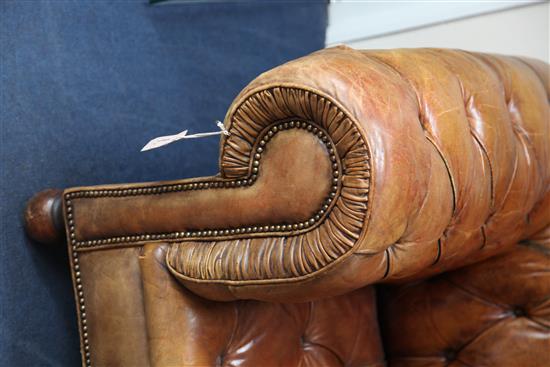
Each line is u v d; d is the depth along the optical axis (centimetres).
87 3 154
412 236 95
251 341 114
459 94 114
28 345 136
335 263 88
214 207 101
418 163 91
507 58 143
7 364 132
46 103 143
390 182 86
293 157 92
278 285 95
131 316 112
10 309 133
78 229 118
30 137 140
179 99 178
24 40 140
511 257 142
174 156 176
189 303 107
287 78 90
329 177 89
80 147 150
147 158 168
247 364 112
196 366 106
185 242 106
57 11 147
